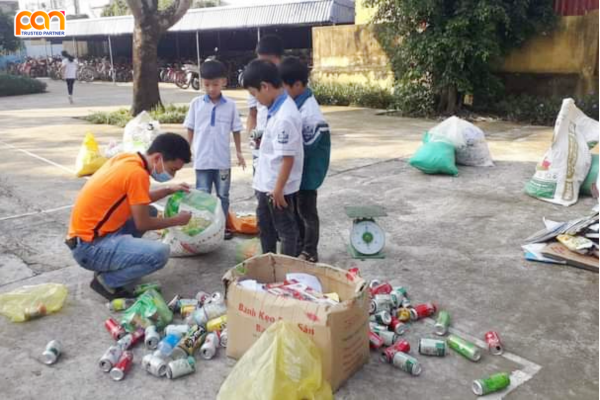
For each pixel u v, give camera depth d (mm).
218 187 4367
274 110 3176
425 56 11070
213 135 4223
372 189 5875
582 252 3811
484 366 2682
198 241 3861
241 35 22969
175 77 20578
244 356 2279
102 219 3244
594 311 3199
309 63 19391
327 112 12867
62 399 2461
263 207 3459
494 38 10727
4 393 2510
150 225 3322
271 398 2105
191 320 2986
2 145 8789
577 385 2529
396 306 3184
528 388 2510
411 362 2596
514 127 10156
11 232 4672
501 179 6223
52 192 5918
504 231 4535
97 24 24141
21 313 3139
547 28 11141
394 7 11297
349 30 14266
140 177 3225
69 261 4035
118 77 24578
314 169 3537
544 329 3014
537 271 3744
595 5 11102
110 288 3379
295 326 2387
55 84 23859
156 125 7004
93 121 11367
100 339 2953
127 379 2600
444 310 3223
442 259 3969
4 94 19281
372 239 4012
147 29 11227
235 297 2621
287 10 17891
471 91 11141
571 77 11234
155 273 3738
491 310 3225
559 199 5281
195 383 2557
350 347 2498
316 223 3717
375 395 2459
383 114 12258
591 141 5773
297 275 2869
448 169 6309
